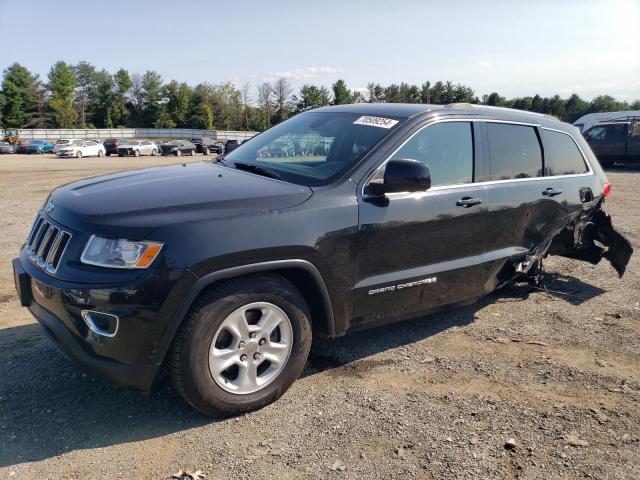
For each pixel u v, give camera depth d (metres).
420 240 3.88
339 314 3.55
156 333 2.86
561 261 6.97
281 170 3.86
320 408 3.37
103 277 2.83
